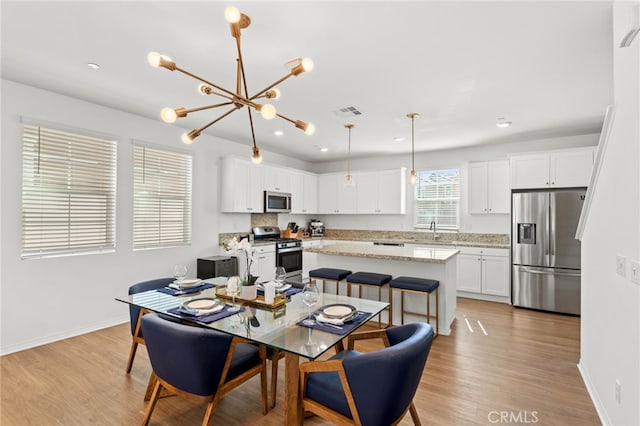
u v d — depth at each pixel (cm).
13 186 307
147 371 270
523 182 477
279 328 190
